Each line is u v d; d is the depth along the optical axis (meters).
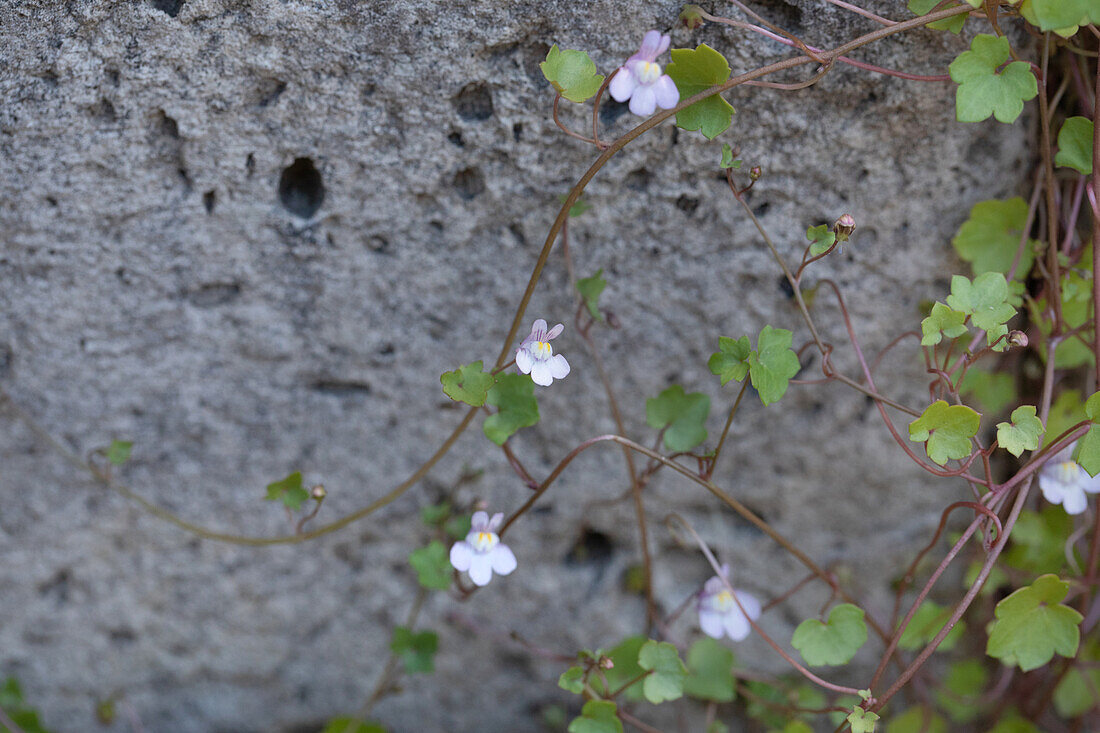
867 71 0.45
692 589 0.52
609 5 0.44
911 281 0.48
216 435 0.49
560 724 0.53
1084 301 0.47
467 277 0.48
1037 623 0.45
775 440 0.50
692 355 0.49
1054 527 0.50
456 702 0.53
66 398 0.48
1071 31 0.43
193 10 0.44
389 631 0.52
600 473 0.50
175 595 0.51
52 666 0.52
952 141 0.46
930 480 0.50
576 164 0.46
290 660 0.52
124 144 0.45
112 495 0.50
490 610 0.52
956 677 0.51
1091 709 0.52
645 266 0.48
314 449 0.50
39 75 0.44
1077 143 0.45
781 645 0.52
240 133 0.46
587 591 0.52
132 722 0.53
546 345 0.45
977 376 0.48
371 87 0.45
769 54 0.45
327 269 0.47
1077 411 0.49
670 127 0.46
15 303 0.47
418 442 0.50
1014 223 0.47
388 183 0.46
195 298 0.48
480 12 0.44
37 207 0.46
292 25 0.44
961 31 0.45
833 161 0.46
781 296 0.48
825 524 0.51
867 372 0.46
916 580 0.51
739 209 0.47
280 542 0.48
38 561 0.51
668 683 0.46
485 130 0.46
